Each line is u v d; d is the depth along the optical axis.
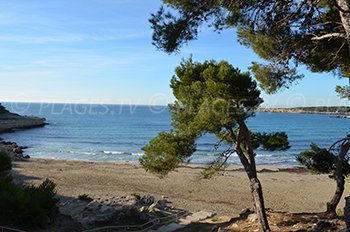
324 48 9.53
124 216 13.28
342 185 10.70
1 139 69.06
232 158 44.25
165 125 111.31
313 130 91.19
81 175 28.11
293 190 24.97
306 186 26.48
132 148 59.59
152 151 10.23
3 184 11.47
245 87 9.35
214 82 9.16
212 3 8.59
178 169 33.28
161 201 18.02
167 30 8.87
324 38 8.81
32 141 68.31
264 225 9.27
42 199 11.64
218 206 19.33
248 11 8.84
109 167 34.50
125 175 28.98
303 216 11.07
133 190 23.03
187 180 27.11
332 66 10.24
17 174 27.39
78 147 60.31
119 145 63.53
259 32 9.27
